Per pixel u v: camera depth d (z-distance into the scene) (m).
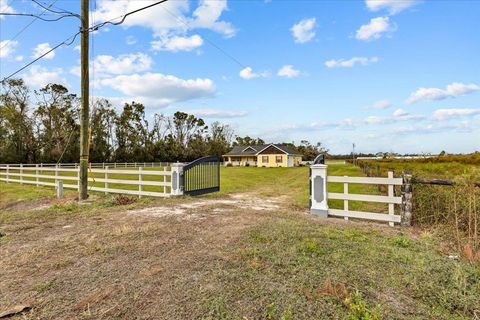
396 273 3.51
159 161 55.31
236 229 5.49
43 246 4.83
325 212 7.08
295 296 2.97
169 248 4.48
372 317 2.56
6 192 13.66
